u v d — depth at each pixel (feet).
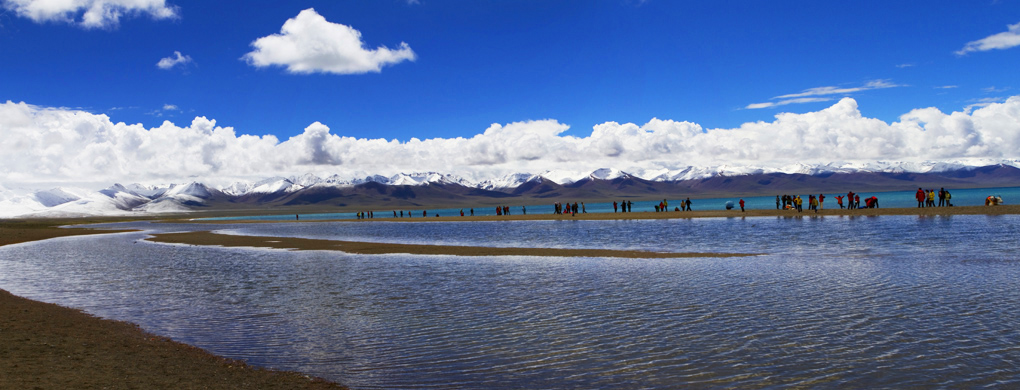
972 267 75.20
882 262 83.10
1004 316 47.47
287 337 46.39
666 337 44.24
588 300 59.62
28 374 33.09
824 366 36.58
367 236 191.42
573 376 36.01
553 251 112.27
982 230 130.82
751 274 74.95
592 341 43.68
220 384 33.60
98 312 57.41
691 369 36.73
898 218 185.16
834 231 144.66
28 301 63.21
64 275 88.99
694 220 227.40
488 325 49.44
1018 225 141.69
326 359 40.14
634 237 148.97
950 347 39.55
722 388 33.35
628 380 35.06
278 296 65.92
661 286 67.05
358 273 85.71
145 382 32.96
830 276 71.31
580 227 208.74
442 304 59.26
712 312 52.26
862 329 44.83
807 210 249.75
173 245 157.99
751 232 152.05
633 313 52.75
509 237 166.40
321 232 226.58
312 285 74.18
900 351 39.09
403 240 163.73
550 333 46.32
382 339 45.47
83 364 36.35
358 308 57.93
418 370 37.60
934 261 82.17
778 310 52.34
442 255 110.01
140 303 62.28
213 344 44.24
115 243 170.19
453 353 41.37
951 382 33.19
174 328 49.85
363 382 35.19
